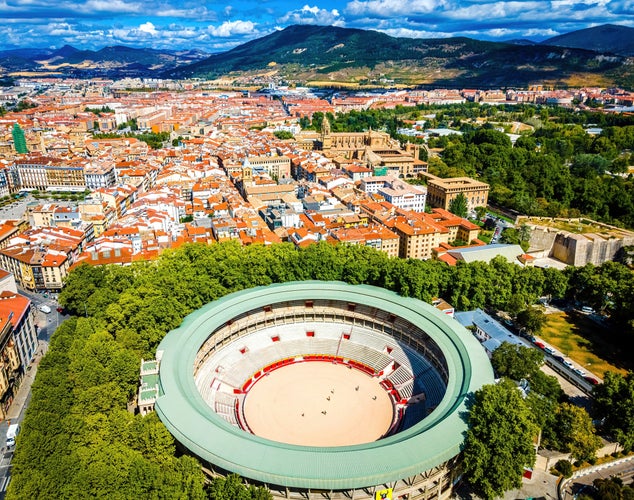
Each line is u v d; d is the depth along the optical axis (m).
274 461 113.88
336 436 150.75
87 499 103.56
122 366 146.62
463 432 123.12
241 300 192.62
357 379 180.38
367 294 199.25
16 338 167.88
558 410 139.50
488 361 152.88
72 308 197.75
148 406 139.50
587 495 125.94
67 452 117.69
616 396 140.50
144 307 173.75
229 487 108.06
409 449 117.06
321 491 116.38
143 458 116.56
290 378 180.25
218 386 171.12
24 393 163.62
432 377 169.62
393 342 191.25
